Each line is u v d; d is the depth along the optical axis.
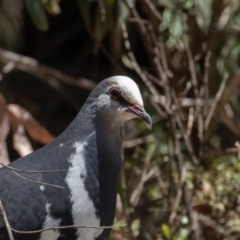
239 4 11.91
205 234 10.60
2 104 10.16
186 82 11.53
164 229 10.01
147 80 11.02
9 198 7.96
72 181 8.06
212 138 12.27
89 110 8.38
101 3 10.62
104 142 8.33
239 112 13.19
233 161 10.60
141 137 12.70
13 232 7.91
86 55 15.17
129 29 13.58
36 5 10.37
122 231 10.34
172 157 10.70
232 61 12.30
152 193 11.25
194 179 10.64
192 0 11.15
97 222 8.19
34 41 15.39
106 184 8.28
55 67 15.34
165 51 11.32
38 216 7.94
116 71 12.27
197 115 11.02
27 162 8.19
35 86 14.77
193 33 11.53
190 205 10.05
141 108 8.32
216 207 10.43
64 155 8.20
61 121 14.72
